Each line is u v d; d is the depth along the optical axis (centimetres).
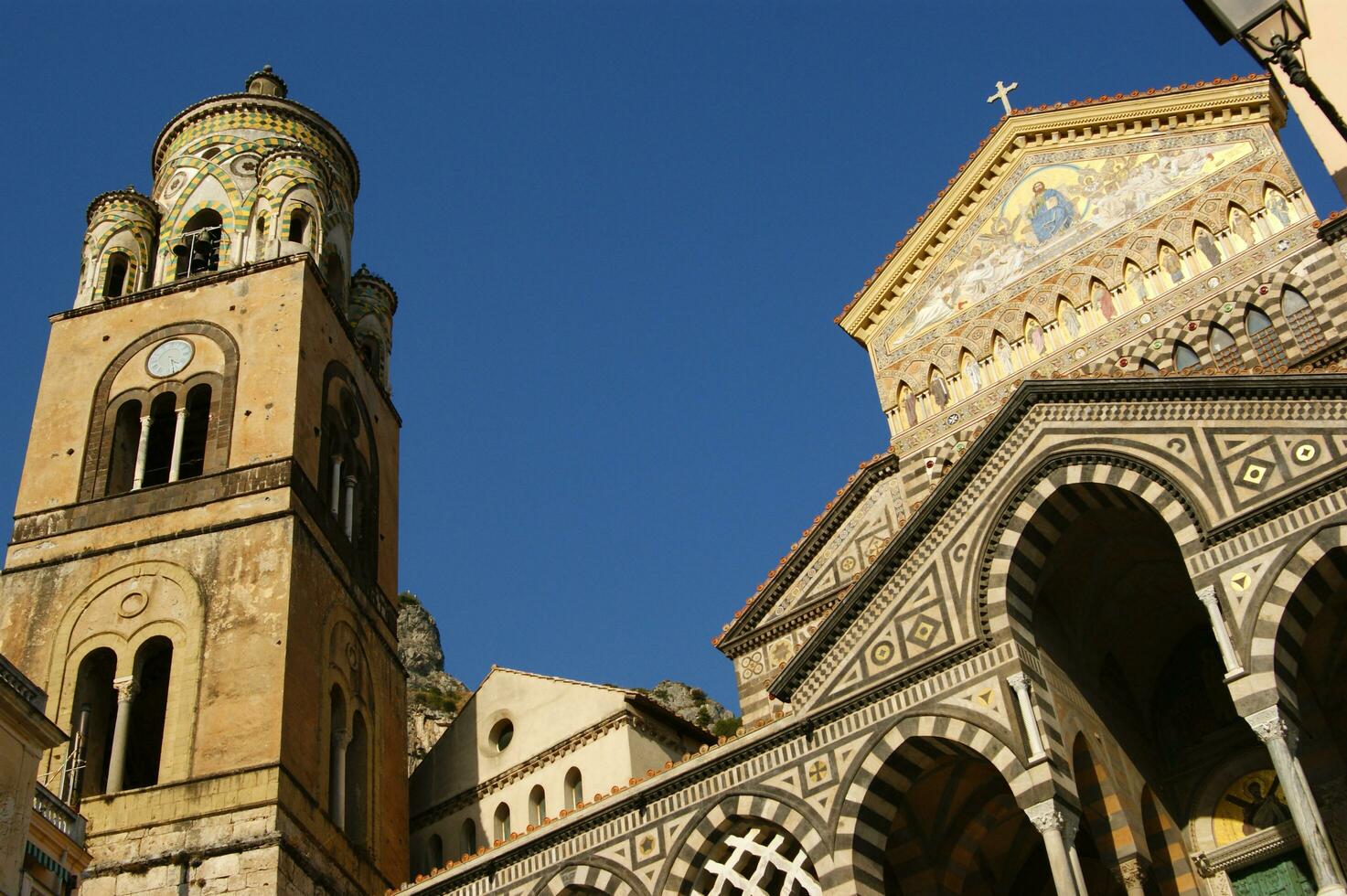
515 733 5209
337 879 4288
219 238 5916
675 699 10550
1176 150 4225
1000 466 3306
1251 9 1703
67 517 4881
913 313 4591
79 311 5506
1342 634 3162
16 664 4547
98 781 4450
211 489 4825
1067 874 2775
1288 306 3831
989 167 4575
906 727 3131
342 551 5081
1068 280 4275
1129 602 3575
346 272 6116
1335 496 2855
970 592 3198
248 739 4206
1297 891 3162
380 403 5956
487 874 3675
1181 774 3459
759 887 3225
